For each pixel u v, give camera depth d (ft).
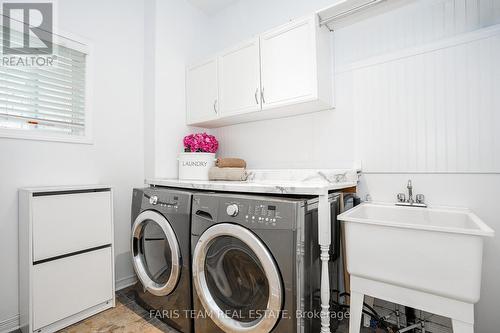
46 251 4.70
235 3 7.86
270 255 3.55
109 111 6.57
